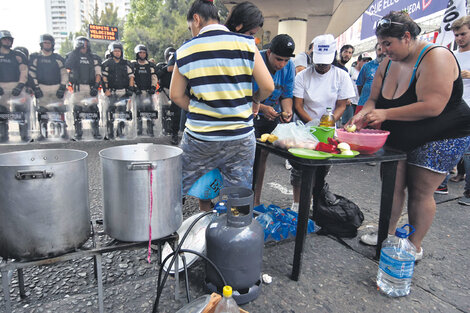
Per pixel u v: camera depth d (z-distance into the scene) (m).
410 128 1.98
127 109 6.63
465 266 2.17
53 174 1.26
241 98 1.81
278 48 2.32
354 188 3.84
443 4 5.07
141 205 1.42
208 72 1.71
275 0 10.00
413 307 1.73
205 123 1.82
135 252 2.22
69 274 1.94
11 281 1.85
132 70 6.55
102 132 7.12
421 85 1.84
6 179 1.21
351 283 1.93
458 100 1.88
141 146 1.77
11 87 5.71
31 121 6.14
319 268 2.08
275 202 3.31
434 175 1.97
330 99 2.85
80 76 6.14
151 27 32.56
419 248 2.16
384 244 2.00
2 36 5.44
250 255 1.63
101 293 1.50
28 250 1.29
